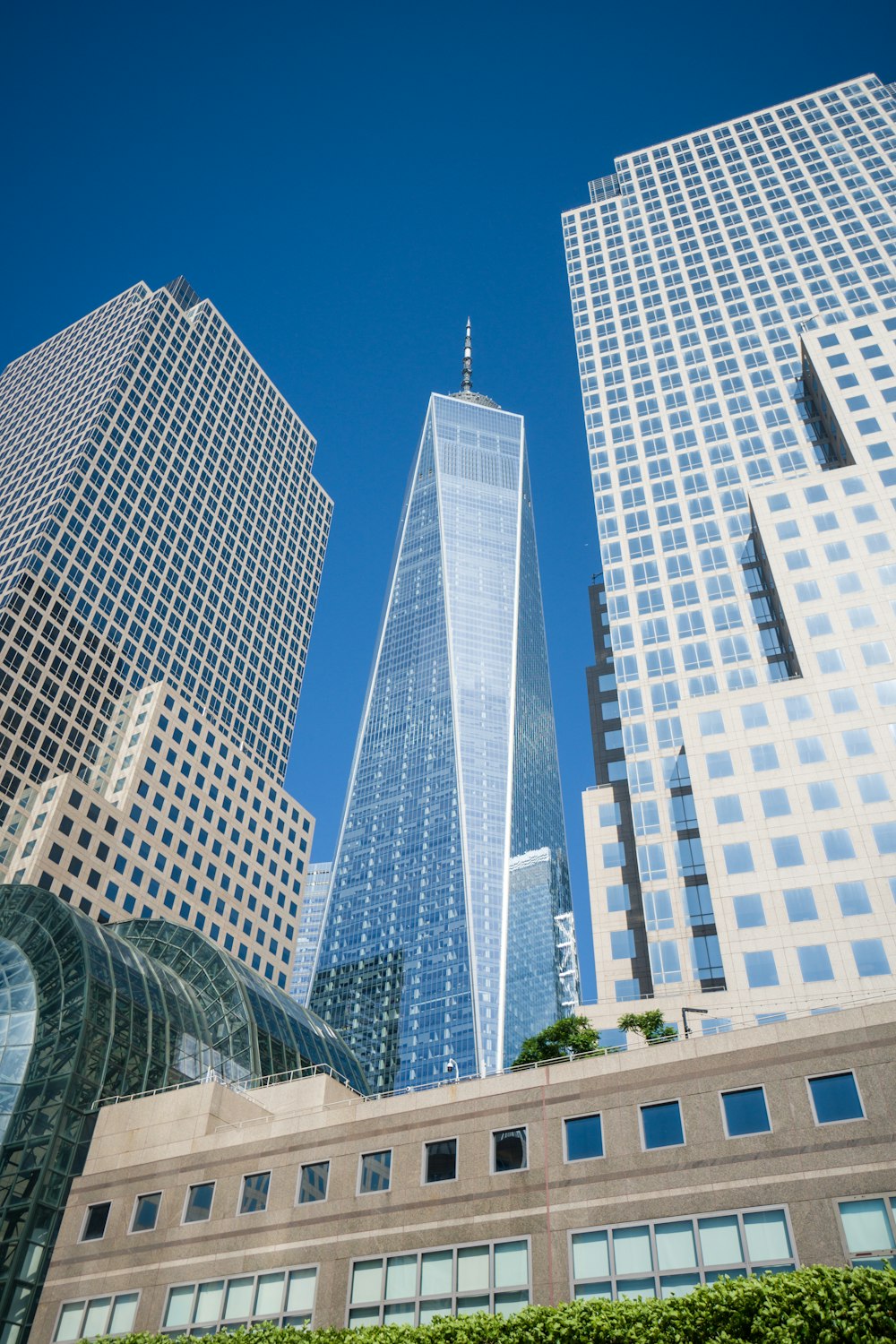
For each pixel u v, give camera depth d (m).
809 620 90.00
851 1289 27.95
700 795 84.25
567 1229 39.62
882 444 100.44
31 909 73.00
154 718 160.25
